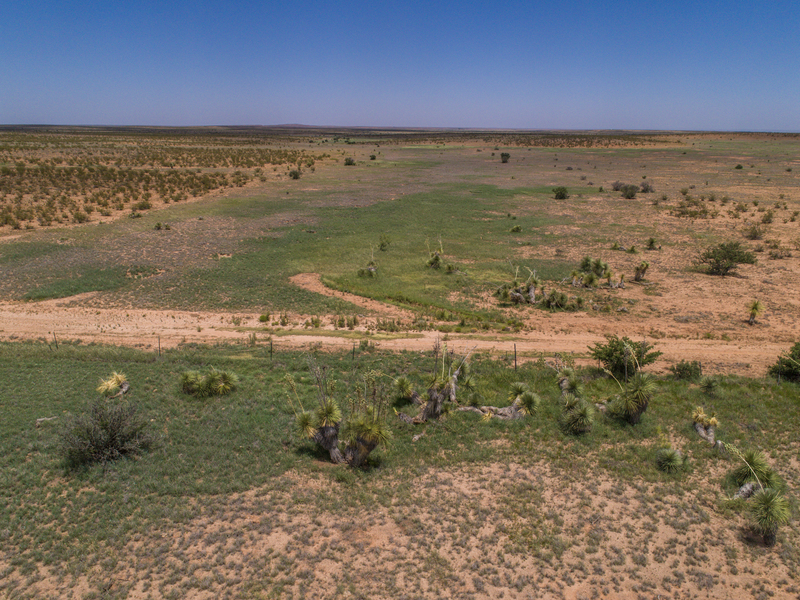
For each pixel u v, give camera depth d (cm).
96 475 1554
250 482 1560
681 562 1248
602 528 1362
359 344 2744
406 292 3631
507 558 1254
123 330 2888
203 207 6612
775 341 2791
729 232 5538
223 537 1316
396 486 1562
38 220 5494
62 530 1332
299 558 1247
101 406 1727
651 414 2005
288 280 3869
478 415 2006
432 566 1223
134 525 1350
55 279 3697
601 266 4059
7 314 3094
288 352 2611
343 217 6281
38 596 1123
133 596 1130
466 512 1427
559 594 1145
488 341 2816
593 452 1762
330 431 1688
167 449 1722
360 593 1136
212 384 2136
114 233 5106
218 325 3000
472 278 4006
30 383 2181
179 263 4216
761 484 1470
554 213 6731
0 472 1555
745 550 1291
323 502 1466
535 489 1539
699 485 1570
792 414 1986
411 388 2141
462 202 7444
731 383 2252
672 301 3503
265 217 6159
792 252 4703
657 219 6275
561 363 2450
